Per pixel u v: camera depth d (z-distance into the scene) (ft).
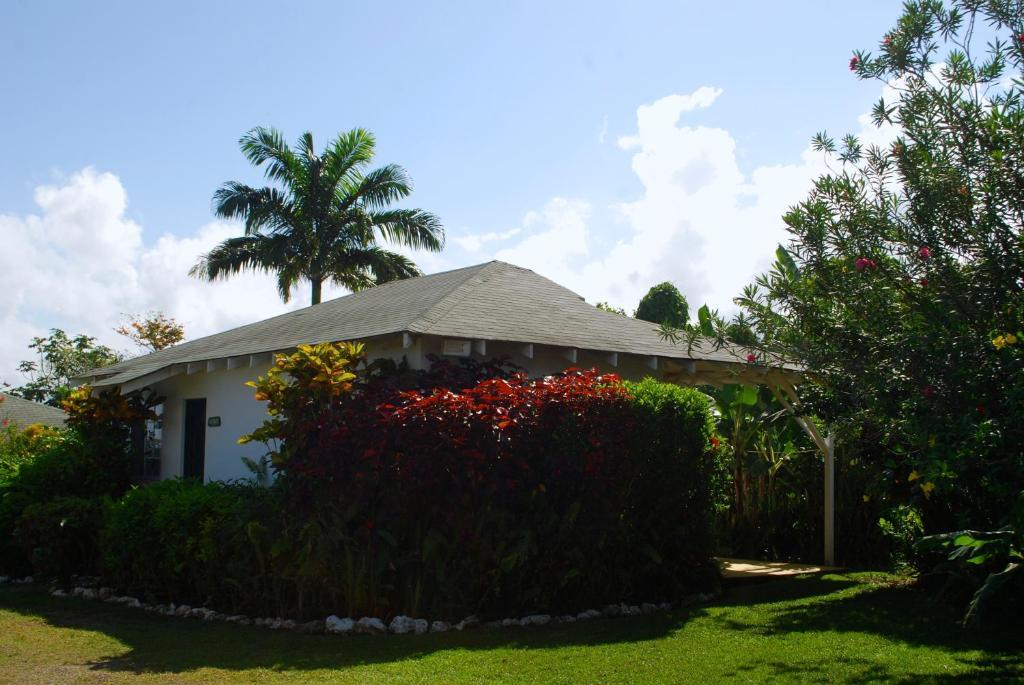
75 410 47.16
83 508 38.81
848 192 25.02
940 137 24.38
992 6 24.66
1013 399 20.92
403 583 28.22
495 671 21.44
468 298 39.29
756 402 44.45
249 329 51.29
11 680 21.75
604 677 20.93
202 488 34.09
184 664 23.06
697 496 33.12
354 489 27.37
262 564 29.01
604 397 30.01
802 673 21.34
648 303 86.84
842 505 43.39
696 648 24.12
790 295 25.08
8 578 42.29
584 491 29.48
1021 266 22.94
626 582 30.66
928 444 22.00
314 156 93.81
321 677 21.03
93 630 28.45
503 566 27.89
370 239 94.27
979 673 21.31
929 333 22.70
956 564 27.91
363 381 33.42
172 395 50.52
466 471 27.30
